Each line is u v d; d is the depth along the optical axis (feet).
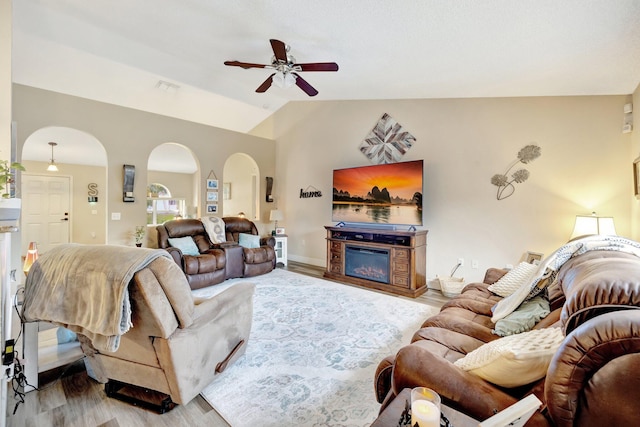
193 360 5.50
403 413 2.82
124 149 14.38
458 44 7.55
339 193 16.48
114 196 14.12
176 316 5.05
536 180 11.51
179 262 12.96
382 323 9.68
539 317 5.50
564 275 4.93
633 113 9.69
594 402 2.39
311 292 12.99
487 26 6.52
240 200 26.22
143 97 16.38
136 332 5.04
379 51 8.57
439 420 2.62
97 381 6.43
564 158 10.98
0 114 6.28
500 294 8.08
